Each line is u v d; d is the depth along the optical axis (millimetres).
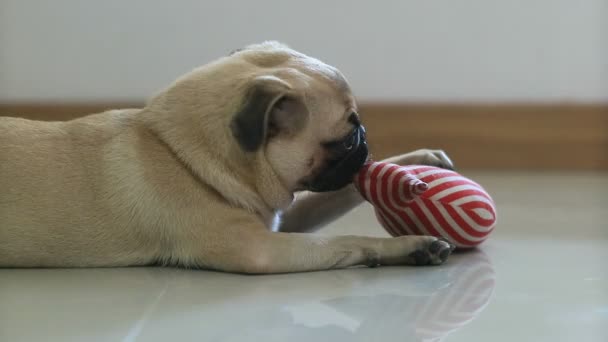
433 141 2277
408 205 1304
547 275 1253
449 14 2262
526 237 1446
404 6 2262
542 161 2271
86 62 2281
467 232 1307
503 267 1285
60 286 1227
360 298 1170
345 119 1304
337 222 1573
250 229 1275
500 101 2283
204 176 1286
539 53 2266
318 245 1270
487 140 2270
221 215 1281
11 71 2277
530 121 2264
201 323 1111
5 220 1287
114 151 1309
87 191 1297
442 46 2271
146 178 1292
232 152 1288
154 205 1285
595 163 2264
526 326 1095
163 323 1113
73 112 2275
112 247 1296
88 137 1321
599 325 1096
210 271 1278
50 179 1297
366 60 2287
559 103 2258
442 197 1300
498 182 2004
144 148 1308
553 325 1097
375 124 2283
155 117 1321
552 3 2244
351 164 1311
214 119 1292
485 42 2268
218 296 1184
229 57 1358
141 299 1179
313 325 1101
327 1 2268
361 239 1281
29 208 1288
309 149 1297
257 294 1188
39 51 2271
